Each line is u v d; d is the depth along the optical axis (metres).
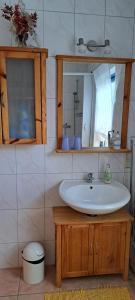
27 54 1.66
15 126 1.79
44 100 1.75
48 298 1.82
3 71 1.66
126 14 1.93
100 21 1.91
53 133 2.01
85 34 1.91
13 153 2.00
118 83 2.04
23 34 1.71
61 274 1.92
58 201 2.12
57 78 1.92
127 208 2.20
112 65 2.00
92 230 1.87
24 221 2.12
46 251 2.21
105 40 1.91
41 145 2.01
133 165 2.16
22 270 2.16
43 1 1.83
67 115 2.01
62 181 2.09
